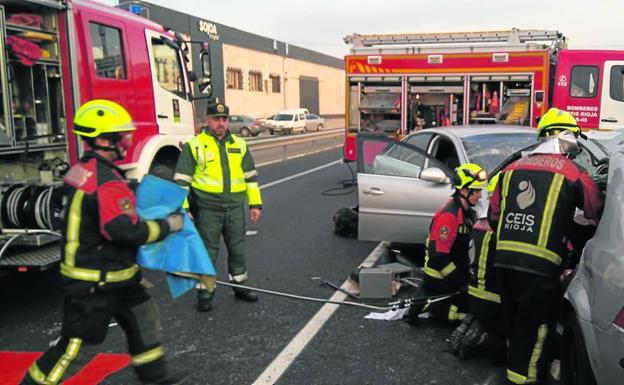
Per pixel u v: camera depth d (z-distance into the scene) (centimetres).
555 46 1247
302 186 1239
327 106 6181
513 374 345
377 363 399
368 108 1302
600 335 265
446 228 428
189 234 331
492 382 371
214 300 534
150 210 308
